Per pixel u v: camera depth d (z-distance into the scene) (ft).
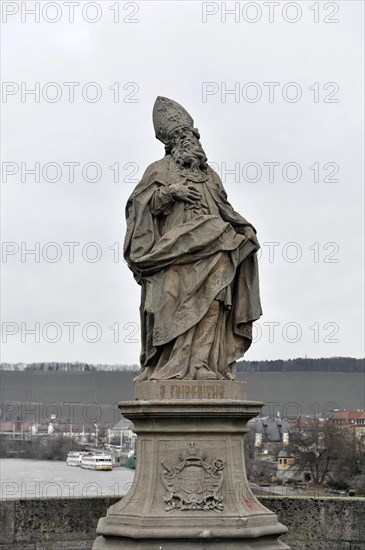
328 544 57.57
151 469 44.29
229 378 46.21
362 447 141.69
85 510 57.67
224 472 44.37
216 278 46.26
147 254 46.78
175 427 44.39
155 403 43.88
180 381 44.88
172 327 45.55
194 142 49.39
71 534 57.26
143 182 48.29
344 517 57.57
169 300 45.83
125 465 124.06
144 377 46.44
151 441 44.70
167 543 42.50
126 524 43.32
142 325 47.75
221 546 42.63
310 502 58.13
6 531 56.18
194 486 43.93
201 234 46.24
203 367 45.47
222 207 48.55
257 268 48.34
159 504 43.65
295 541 57.88
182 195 47.03
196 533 42.27
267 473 142.92
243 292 47.98
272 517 44.50
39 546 56.65
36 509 56.90
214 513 43.50
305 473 141.69
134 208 48.03
